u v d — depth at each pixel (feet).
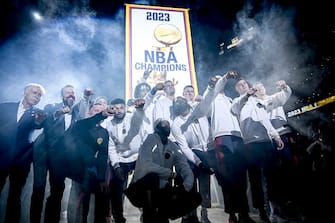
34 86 14.01
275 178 14.99
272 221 13.43
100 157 13.11
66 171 12.68
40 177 12.44
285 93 17.88
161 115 18.35
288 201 14.79
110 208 13.61
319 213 13.42
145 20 26.25
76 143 13.09
